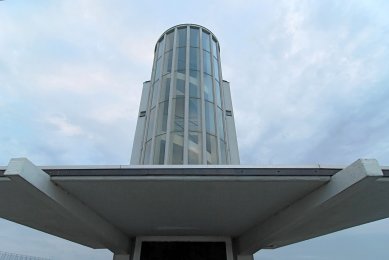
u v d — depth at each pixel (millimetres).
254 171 5887
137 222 8578
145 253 9789
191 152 12695
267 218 8250
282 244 11117
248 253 9938
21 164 5102
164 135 13352
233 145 15781
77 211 6824
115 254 10055
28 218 8094
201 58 16406
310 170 5914
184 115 13766
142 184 6105
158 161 12711
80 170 5879
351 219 8367
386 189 6176
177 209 7551
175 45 17062
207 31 18484
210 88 15570
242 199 6938
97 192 6492
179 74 15578
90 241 10031
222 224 8805
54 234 9648
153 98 15812
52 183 5926
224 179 5875
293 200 6980
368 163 4996
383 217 8242
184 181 5965
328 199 5891
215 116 14531
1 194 6484
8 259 16422
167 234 9891
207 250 9875
